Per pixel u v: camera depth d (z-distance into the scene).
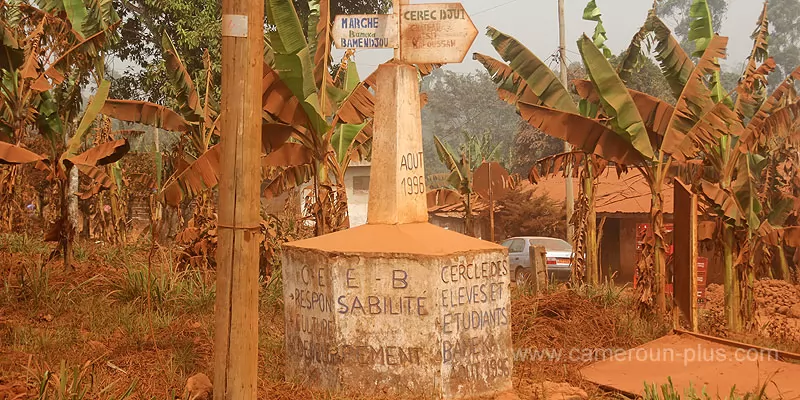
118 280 11.64
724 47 12.00
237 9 5.52
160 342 8.65
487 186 17.33
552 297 11.44
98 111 12.80
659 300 11.73
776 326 12.46
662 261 11.78
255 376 5.64
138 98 30.44
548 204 34.03
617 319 10.96
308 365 7.26
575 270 15.77
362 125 12.96
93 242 20.48
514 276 25.92
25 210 20.92
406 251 6.88
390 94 7.58
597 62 11.58
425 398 6.80
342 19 7.68
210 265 13.47
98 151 12.49
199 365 7.92
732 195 12.60
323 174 11.62
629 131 11.59
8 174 16.16
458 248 7.09
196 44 26.91
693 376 7.84
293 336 7.47
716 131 11.60
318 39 11.31
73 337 8.68
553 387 7.64
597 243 17.34
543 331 10.30
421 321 6.83
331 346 6.98
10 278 11.56
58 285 11.34
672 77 13.04
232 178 5.54
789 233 13.10
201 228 13.73
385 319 6.88
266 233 12.57
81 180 24.73
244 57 5.53
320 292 7.09
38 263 12.18
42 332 8.82
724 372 7.88
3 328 9.10
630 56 14.91
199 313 10.59
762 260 13.60
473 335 7.09
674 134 11.82
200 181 11.48
